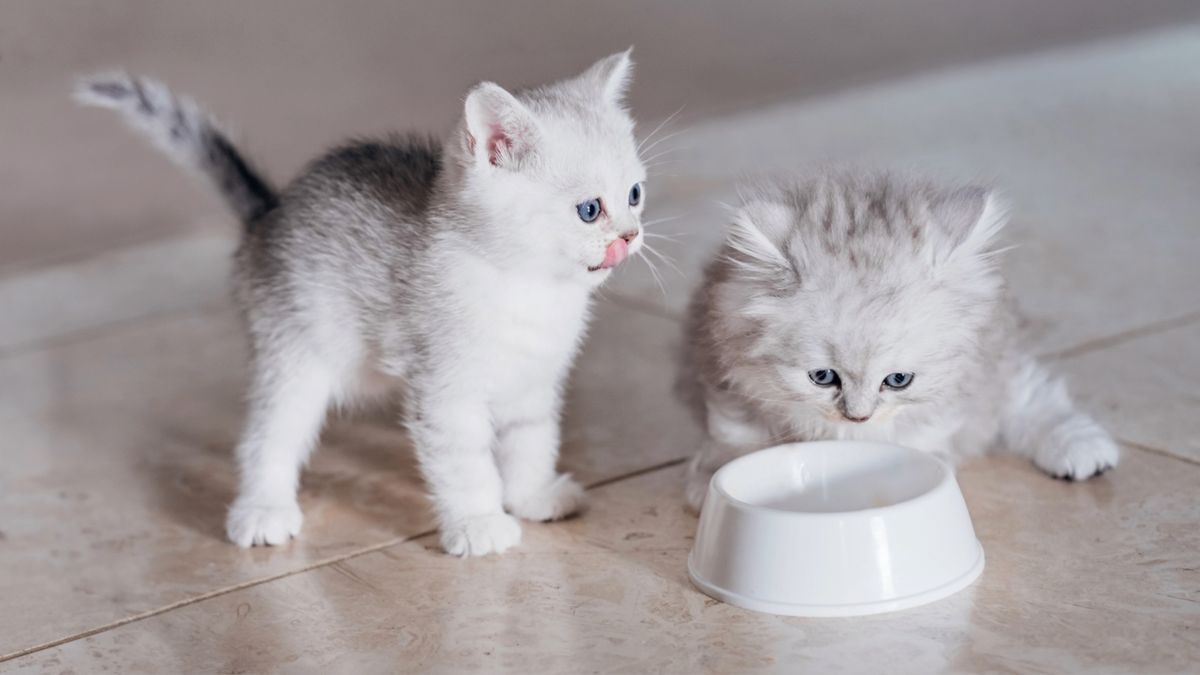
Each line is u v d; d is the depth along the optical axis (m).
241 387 1.79
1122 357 1.67
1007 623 1.33
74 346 1.95
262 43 2.22
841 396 1.41
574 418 1.66
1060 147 2.42
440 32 2.32
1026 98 2.78
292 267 1.48
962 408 1.47
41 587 1.45
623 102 1.59
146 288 2.08
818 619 1.34
